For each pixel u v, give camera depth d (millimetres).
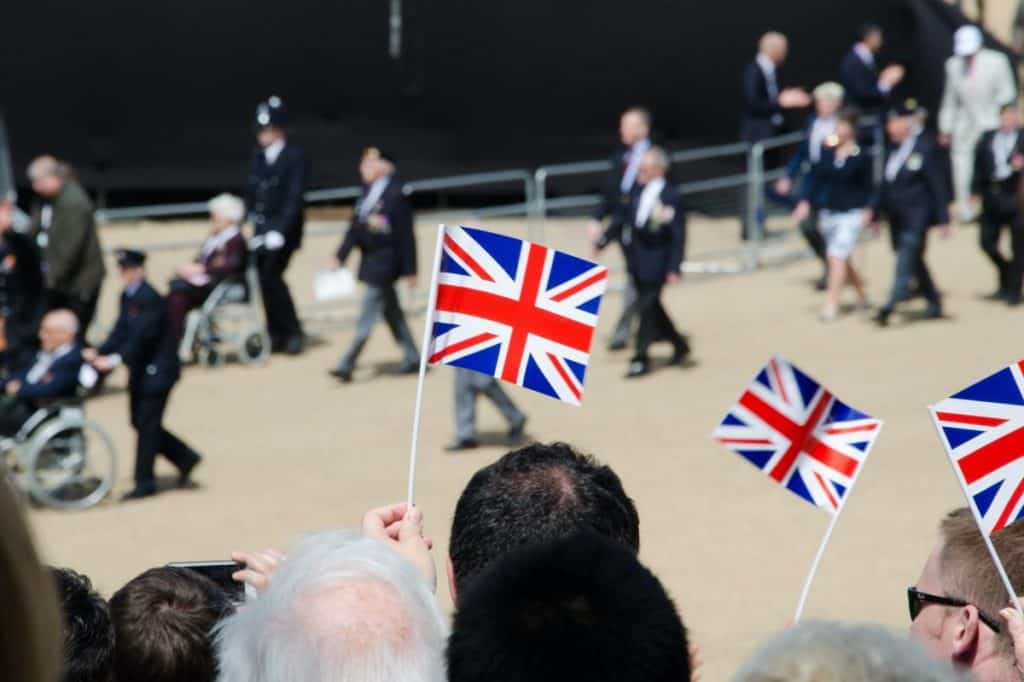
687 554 20719
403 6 45438
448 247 8516
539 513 6266
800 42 44906
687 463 25172
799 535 21297
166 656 7422
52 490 25922
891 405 27562
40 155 47062
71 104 46406
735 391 29531
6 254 32281
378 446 27469
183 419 30172
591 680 3949
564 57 45844
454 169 47844
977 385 7918
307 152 47406
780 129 42375
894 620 17766
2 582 2648
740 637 17500
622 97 46219
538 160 47500
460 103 46875
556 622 4016
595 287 8461
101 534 23531
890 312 33562
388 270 32062
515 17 45438
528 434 27625
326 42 45844
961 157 42875
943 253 40469
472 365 8492
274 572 5426
